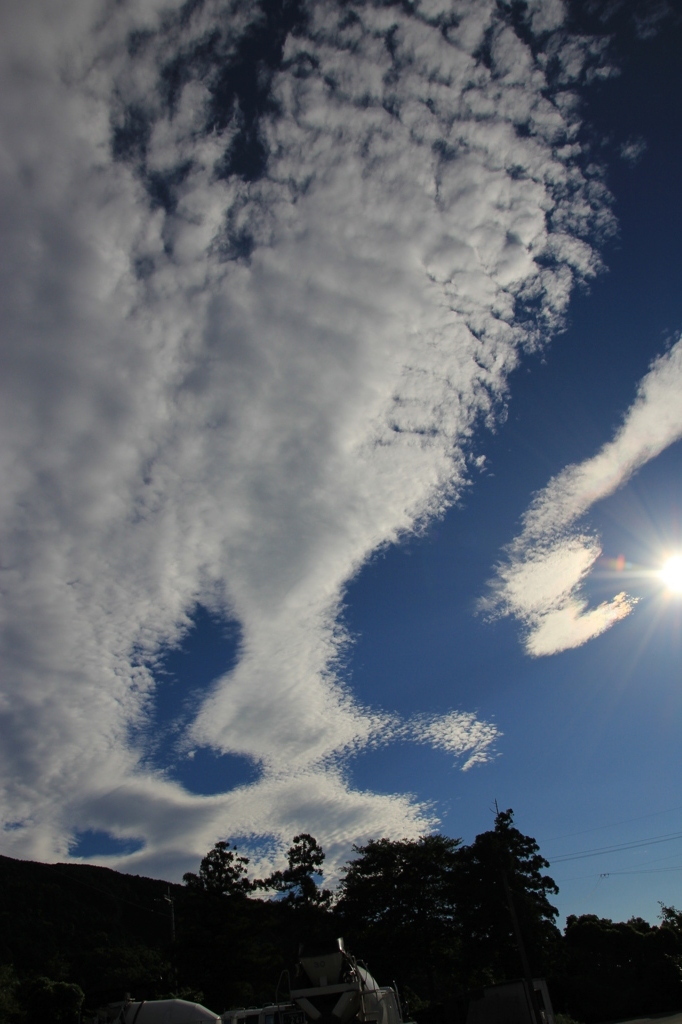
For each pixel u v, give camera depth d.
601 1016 50.41
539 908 46.66
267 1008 16.28
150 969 53.28
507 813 49.19
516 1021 19.45
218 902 45.69
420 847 53.94
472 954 46.34
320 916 51.16
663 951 54.59
